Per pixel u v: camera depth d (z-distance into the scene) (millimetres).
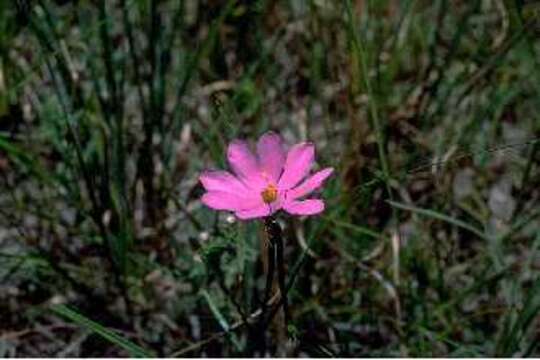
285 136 823
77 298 737
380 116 785
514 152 810
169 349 722
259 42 807
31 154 761
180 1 742
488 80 814
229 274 708
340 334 713
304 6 864
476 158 804
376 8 842
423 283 722
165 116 819
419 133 795
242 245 673
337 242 751
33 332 725
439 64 852
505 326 677
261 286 730
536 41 832
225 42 872
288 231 742
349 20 704
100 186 731
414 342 715
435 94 798
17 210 766
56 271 711
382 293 739
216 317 671
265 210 576
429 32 863
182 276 714
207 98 832
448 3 824
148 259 739
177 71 827
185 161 803
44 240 759
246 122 816
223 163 743
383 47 840
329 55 819
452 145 803
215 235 703
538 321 726
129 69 823
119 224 729
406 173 647
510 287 729
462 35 806
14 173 784
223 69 834
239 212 577
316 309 719
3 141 719
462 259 765
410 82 848
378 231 766
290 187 585
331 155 779
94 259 756
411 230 771
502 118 832
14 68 803
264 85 828
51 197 769
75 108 752
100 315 727
